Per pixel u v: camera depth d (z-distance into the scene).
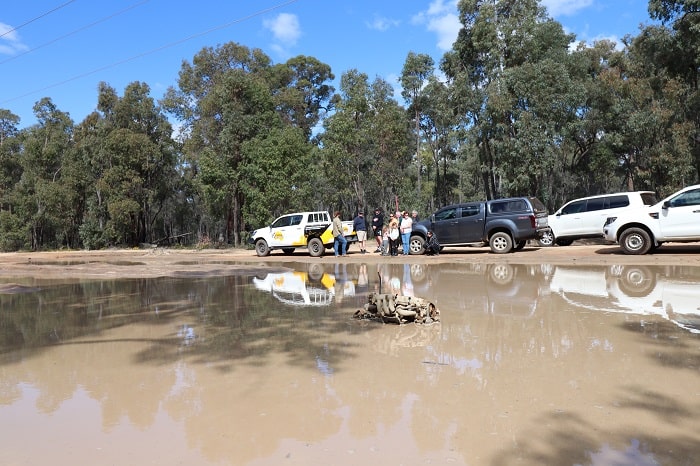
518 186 29.91
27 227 48.88
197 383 4.88
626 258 13.91
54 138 50.81
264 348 6.12
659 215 14.12
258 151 32.22
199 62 47.66
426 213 44.56
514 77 29.81
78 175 48.28
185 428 3.83
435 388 4.52
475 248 21.03
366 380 4.80
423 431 3.65
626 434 3.51
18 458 3.41
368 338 6.43
